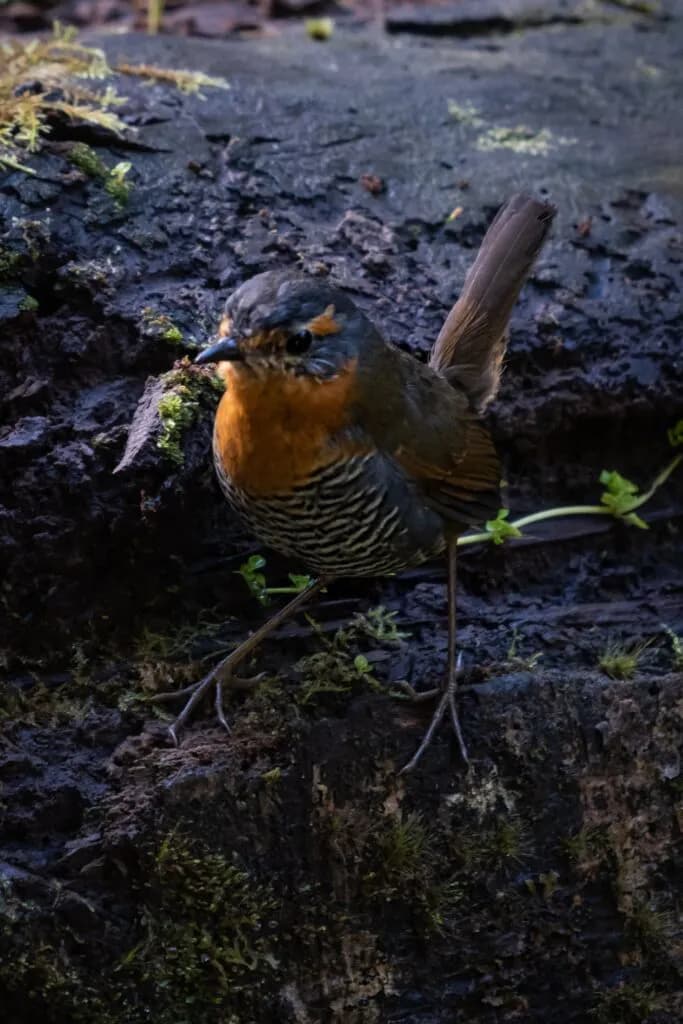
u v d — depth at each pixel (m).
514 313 11.15
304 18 15.66
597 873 9.93
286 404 8.19
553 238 11.79
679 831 10.12
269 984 9.26
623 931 10.08
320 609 10.17
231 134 11.98
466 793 9.52
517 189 12.22
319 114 12.65
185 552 9.88
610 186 12.50
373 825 9.34
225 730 9.19
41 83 11.69
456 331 10.04
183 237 10.88
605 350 11.16
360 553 8.99
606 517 11.20
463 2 16.14
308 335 8.07
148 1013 8.91
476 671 9.84
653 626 10.63
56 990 8.65
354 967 9.48
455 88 13.80
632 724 9.84
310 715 9.38
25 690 9.52
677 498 11.45
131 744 9.11
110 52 13.11
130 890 8.79
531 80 14.28
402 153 12.42
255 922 9.07
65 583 9.61
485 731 9.55
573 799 9.78
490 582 10.80
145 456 9.34
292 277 8.24
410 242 11.52
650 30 15.91
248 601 10.12
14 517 9.41
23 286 10.27
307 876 9.23
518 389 10.99
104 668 9.69
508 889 9.73
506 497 11.12
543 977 9.95
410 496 8.94
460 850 9.55
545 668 10.08
